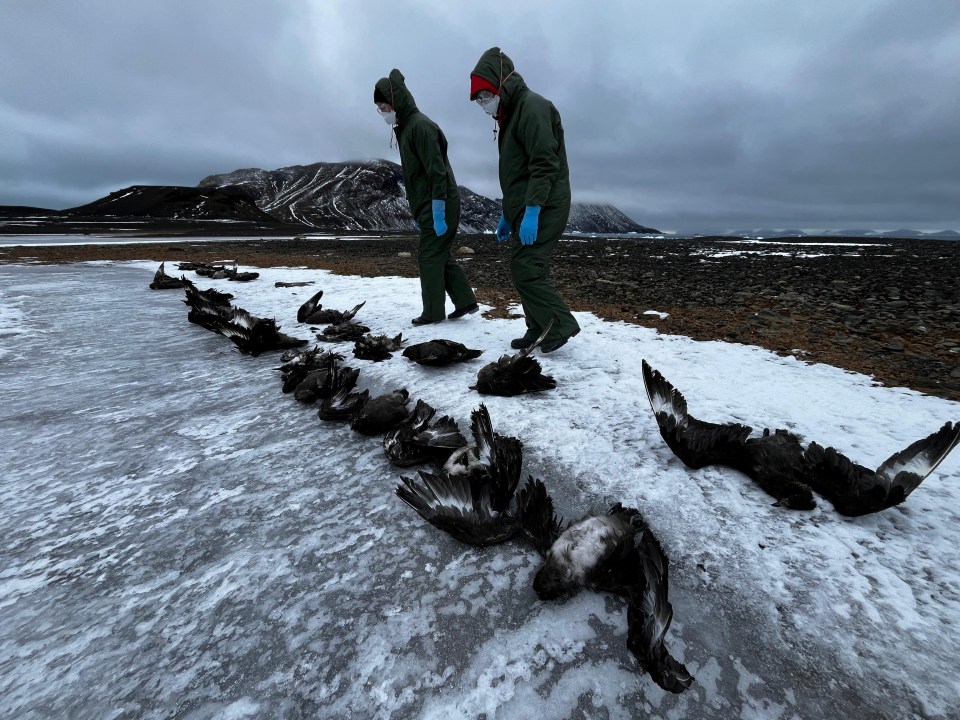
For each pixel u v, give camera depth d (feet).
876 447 9.64
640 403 12.48
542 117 14.37
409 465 9.95
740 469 9.17
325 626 6.23
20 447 11.31
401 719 5.03
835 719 4.91
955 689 5.08
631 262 52.37
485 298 28.32
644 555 6.09
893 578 6.58
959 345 16.85
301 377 14.90
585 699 5.17
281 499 9.10
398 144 19.53
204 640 6.06
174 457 10.80
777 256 60.64
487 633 6.04
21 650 5.96
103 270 47.39
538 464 9.99
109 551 7.73
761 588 6.56
